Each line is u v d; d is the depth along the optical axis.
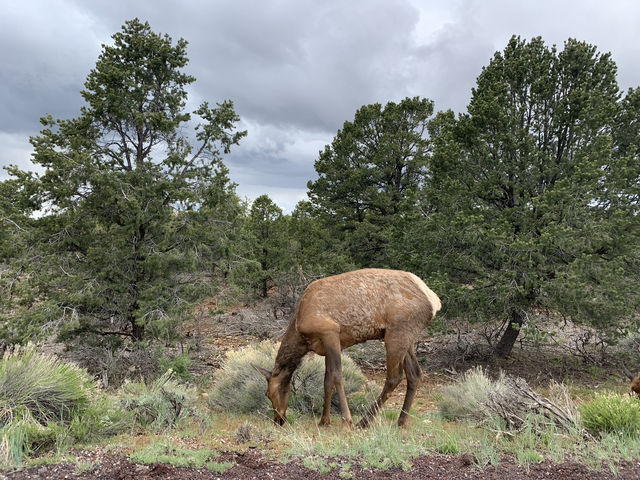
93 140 10.26
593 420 5.12
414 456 4.30
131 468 3.70
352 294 5.75
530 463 4.14
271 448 4.55
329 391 5.74
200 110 10.92
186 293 10.38
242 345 13.70
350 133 18.64
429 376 11.41
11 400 4.83
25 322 8.99
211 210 10.96
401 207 12.06
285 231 19.97
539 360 12.47
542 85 10.88
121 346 10.21
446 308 10.39
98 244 10.25
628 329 10.09
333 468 3.92
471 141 11.00
